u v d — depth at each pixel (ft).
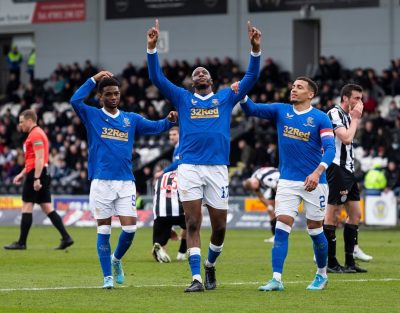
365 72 159.84
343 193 67.51
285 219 55.72
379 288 57.62
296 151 55.72
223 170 55.62
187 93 56.08
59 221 90.84
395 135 146.72
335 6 176.65
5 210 144.56
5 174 170.50
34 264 74.59
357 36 175.42
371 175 130.62
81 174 161.07
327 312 47.47
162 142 169.89
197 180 55.21
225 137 55.77
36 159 88.99
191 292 54.85
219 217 55.77
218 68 175.73
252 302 50.80
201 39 190.29
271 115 56.80
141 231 126.00
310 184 54.24
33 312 47.39
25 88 197.98
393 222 129.59
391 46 173.06
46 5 205.67
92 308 48.65
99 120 57.26
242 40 186.50
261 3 184.03
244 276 65.62
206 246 95.76
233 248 93.86
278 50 182.80
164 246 77.77
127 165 57.41
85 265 73.72
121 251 58.18
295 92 55.98
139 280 62.75
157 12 194.39
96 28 200.75
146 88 180.34
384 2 173.27
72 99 57.06
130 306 49.29
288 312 47.34
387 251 89.10
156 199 77.00
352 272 68.03
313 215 56.08
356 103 66.49
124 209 57.31
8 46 215.10
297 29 182.29
